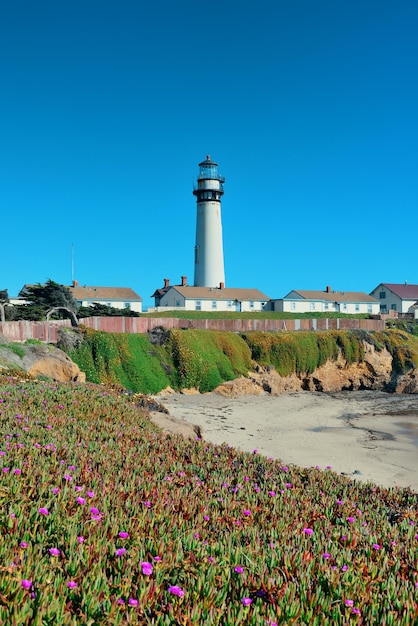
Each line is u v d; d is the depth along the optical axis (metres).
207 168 88.38
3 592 4.42
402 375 59.66
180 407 41.22
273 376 53.75
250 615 4.73
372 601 5.27
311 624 4.70
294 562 6.12
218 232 89.38
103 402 17.36
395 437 33.25
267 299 90.62
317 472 12.56
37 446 9.68
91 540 5.88
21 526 5.93
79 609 4.44
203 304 84.81
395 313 92.00
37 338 41.72
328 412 43.59
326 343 58.84
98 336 45.66
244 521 7.91
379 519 9.33
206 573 5.52
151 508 7.52
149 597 4.84
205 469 11.13
